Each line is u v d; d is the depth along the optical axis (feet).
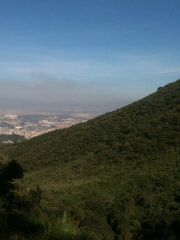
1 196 26.96
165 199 43.62
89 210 39.86
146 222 24.90
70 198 52.47
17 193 24.70
